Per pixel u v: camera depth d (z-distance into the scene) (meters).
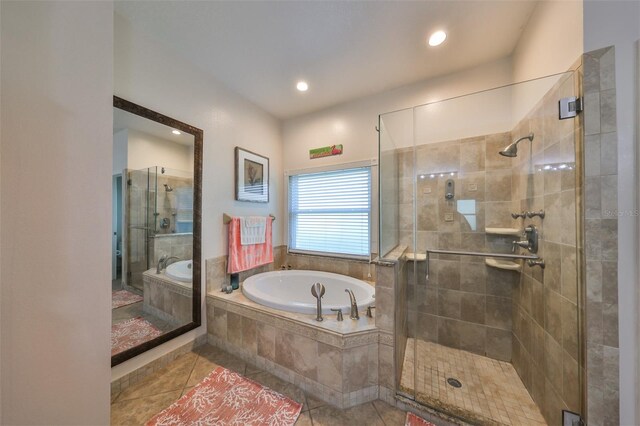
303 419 1.32
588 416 0.99
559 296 1.21
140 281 1.69
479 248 1.91
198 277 2.03
